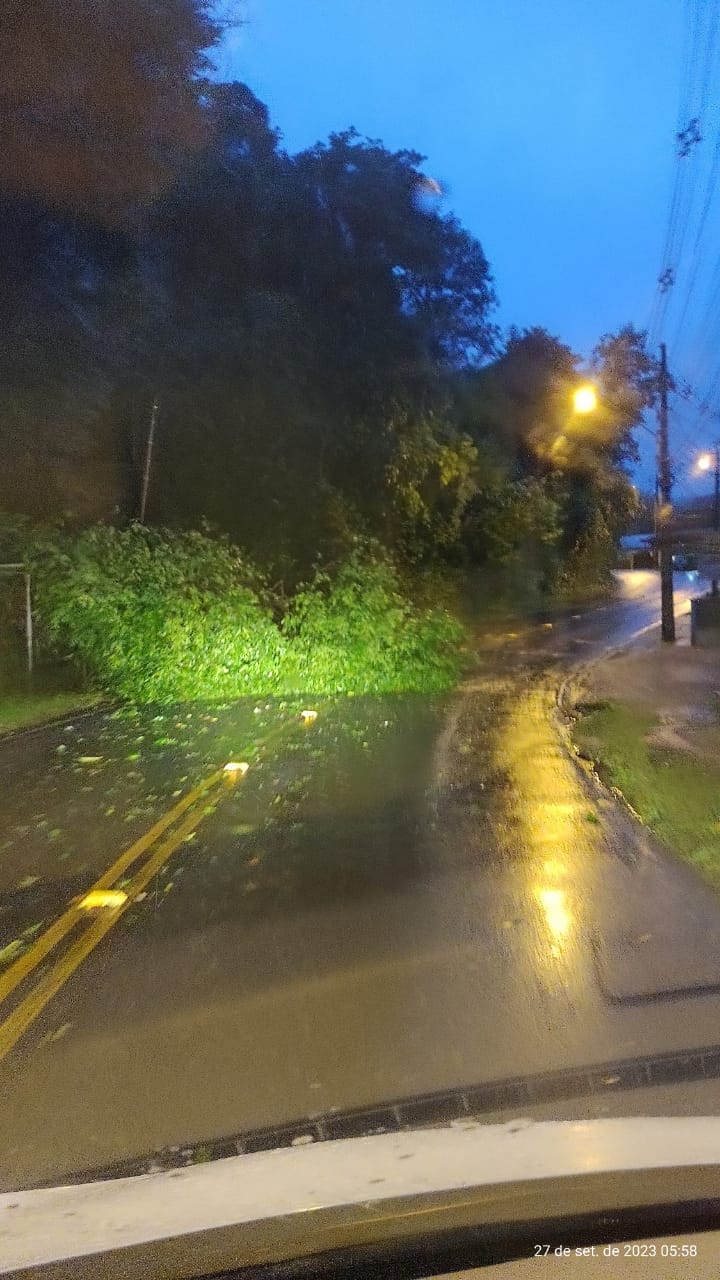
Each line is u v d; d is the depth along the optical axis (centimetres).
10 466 2064
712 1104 462
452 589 3653
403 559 3328
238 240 2386
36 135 1591
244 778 1223
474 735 1557
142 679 1897
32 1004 597
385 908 759
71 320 1931
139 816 1041
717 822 1013
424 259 3022
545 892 795
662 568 3256
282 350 2562
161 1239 349
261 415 2580
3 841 949
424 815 1049
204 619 1939
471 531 4025
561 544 5103
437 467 3162
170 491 2577
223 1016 576
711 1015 565
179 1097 485
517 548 4375
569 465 4897
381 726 1625
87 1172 422
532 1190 361
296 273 2683
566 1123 439
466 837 964
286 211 2616
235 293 2455
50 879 838
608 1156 390
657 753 1458
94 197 1752
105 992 613
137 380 2230
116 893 796
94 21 1533
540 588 4759
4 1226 369
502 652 2933
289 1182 385
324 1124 455
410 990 608
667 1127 425
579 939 691
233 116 2325
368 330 2828
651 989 604
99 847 930
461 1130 437
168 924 730
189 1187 391
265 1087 493
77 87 1568
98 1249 346
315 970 641
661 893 793
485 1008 580
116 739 1492
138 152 1745
